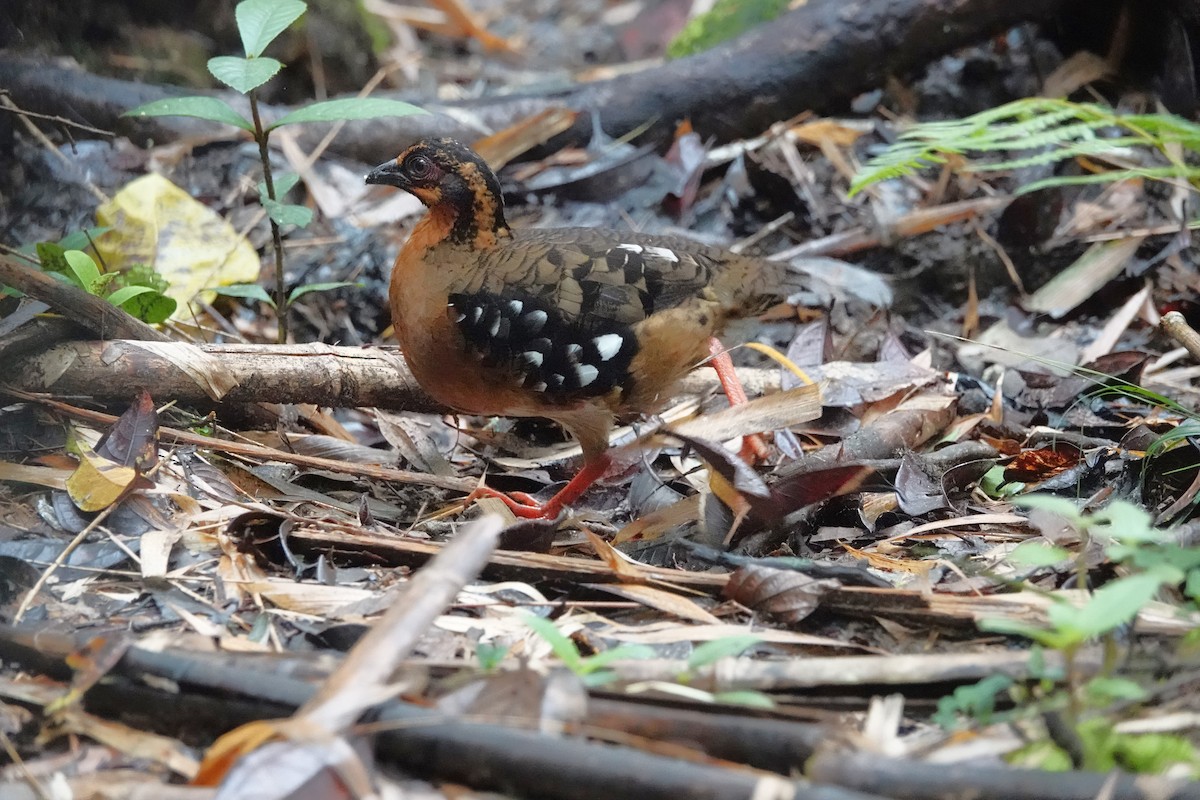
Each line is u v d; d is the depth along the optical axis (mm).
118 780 5195
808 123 14094
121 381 8391
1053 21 14211
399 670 5684
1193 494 7867
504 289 8227
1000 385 10648
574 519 8367
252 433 9547
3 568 6707
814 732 5059
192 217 11742
